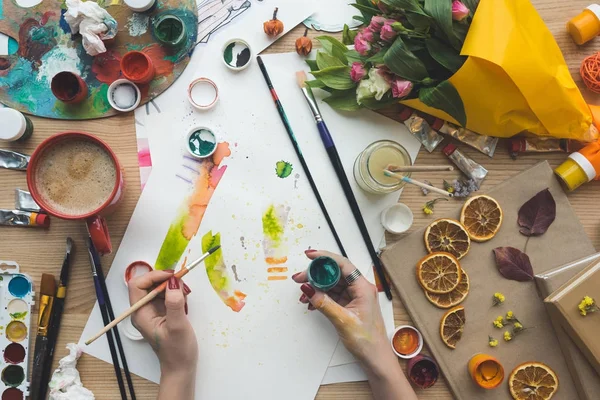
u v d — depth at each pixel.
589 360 0.79
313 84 0.82
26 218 0.82
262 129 0.85
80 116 0.83
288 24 0.85
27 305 0.82
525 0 0.77
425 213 0.85
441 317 0.83
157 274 0.77
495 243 0.85
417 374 0.83
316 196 0.84
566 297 0.78
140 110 0.83
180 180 0.84
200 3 0.84
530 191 0.85
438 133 0.85
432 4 0.70
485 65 0.73
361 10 0.80
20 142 0.83
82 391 0.81
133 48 0.83
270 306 0.83
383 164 0.80
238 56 0.85
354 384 0.83
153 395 0.82
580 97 0.80
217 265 0.83
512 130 0.82
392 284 0.84
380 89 0.77
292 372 0.83
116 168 0.76
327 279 0.80
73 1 0.78
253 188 0.84
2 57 0.82
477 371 0.81
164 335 0.76
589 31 0.83
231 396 0.82
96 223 0.77
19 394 0.81
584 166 0.81
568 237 0.84
